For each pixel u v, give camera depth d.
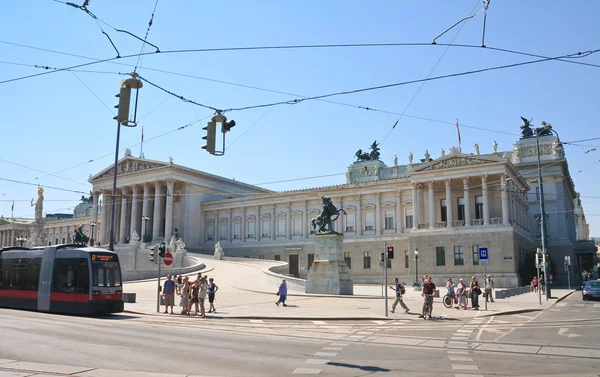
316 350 18.42
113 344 19.34
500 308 39.66
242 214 120.25
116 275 33.28
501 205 83.31
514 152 113.25
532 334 23.66
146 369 14.66
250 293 52.16
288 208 113.31
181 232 121.50
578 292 71.19
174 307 39.94
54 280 33.78
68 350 17.84
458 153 85.44
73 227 162.12
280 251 111.88
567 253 103.25
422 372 14.38
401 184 98.00
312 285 51.12
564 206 108.62
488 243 80.06
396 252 95.69
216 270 77.56
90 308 31.48
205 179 128.38
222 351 17.97
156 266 90.56
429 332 24.56
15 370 14.24
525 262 87.50
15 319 28.28
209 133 22.97
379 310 36.88
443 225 86.06
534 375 13.95
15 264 37.12
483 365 15.50
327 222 52.38
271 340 21.12
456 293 40.25
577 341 21.06
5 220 174.00
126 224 128.88
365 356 17.14
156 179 120.56
